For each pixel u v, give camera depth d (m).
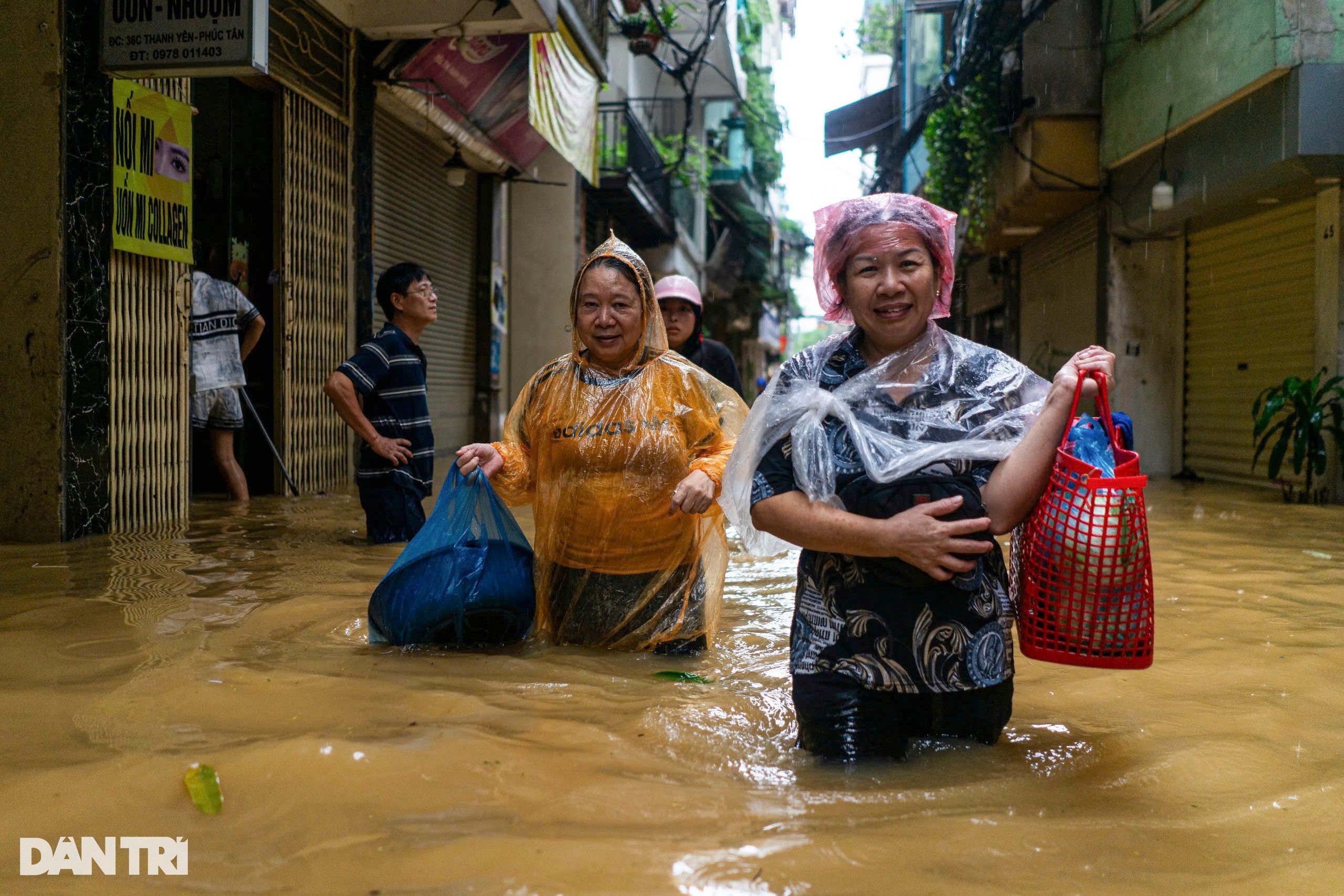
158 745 2.17
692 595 3.32
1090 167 11.80
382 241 10.16
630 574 3.30
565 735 2.33
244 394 7.39
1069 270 13.79
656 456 3.25
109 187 5.37
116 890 1.58
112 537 5.36
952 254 2.32
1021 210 13.23
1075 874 1.66
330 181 8.60
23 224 5.04
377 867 1.65
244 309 7.28
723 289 29.25
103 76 5.27
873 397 2.28
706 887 1.57
